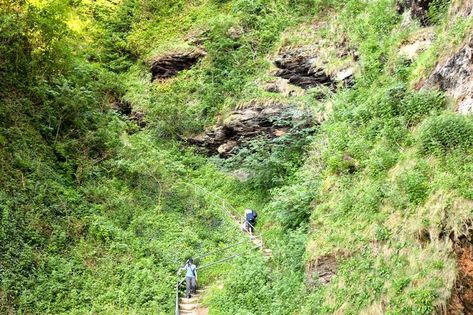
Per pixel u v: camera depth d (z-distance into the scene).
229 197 22.33
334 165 14.20
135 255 16.58
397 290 8.80
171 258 17.05
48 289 14.05
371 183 11.89
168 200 20.30
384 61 17.77
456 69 12.11
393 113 13.64
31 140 18.33
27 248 14.60
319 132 19.06
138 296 14.93
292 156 20.05
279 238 15.96
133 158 21.48
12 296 13.27
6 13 20.34
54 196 16.89
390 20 19.86
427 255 8.82
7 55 19.83
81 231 16.45
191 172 24.62
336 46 23.27
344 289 10.18
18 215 15.26
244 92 25.84
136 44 33.47
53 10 21.64
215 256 17.70
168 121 26.72
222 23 29.88
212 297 14.98
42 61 21.39
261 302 13.34
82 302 14.22
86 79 24.67
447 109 11.84
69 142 19.84
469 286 8.01
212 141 25.78
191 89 28.62
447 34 13.42
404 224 9.77
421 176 10.26
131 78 31.47
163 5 35.91
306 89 23.69
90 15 35.22
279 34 28.34
